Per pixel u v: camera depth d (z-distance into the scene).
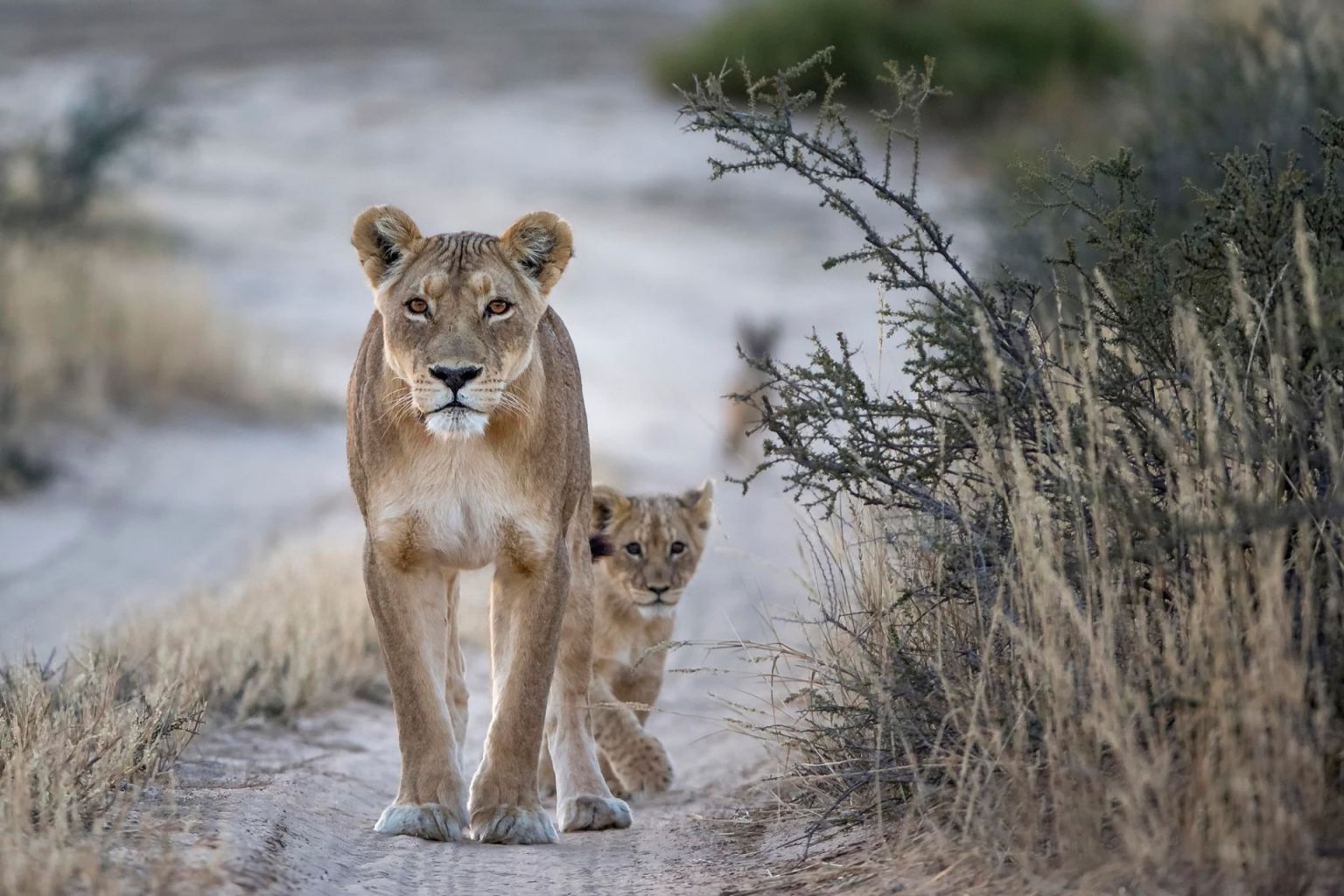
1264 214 9.15
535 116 64.88
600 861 9.40
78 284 32.53
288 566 17.89
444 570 10.66
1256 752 7.05
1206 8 26.50
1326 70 15.98
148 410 30.20
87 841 7.99
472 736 13.65
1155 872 7.09
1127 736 7.34
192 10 82.00
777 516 24.80
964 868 7.91
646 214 55.19
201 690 12.51
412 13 83.94
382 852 9.31
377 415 9.91
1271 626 7.26
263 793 9.94
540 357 10.14
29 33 75.06
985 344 8.64
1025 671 8.48
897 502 9.68
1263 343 8.81
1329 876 6.80
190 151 58.06
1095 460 8.48
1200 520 7.99
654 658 13.68
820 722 10.59
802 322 43.72
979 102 58.34
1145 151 16.30
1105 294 9.38
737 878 8.89
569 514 10.54
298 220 51.44
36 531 22.14
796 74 9.98
